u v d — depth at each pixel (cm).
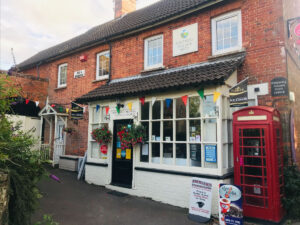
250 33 651
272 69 602
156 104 692
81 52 1131
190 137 613
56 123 1078
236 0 681
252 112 529
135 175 700
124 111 758
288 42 630
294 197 526
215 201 540
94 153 840
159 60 862
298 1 773
